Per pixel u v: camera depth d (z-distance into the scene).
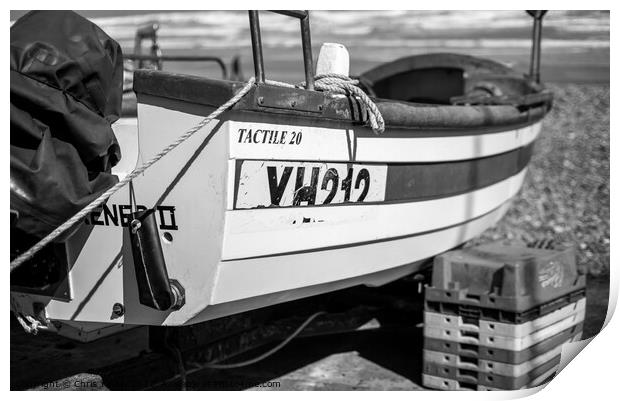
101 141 2.94
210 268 2.95
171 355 3.68
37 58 2.78
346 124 3.32
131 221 3.02
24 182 2.75
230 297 3.06
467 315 4.20
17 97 2.74
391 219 3.88
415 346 5.26
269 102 2.88
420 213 4.16
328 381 4.52
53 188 2.79
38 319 3.40
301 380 4.53
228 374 4.56
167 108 2.94
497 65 6.39
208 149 2.86
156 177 2.99
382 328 5.06
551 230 7.98
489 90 6.12
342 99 3.22
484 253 4.56
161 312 3.10
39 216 2.79
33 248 2.80
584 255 7.38
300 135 3.08
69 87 2.86
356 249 3.70
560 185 8.98
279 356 5.00
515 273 4.08
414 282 5.18
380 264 4.01
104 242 3.17
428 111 3.89
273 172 3.01
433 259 4.66
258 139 2.91
